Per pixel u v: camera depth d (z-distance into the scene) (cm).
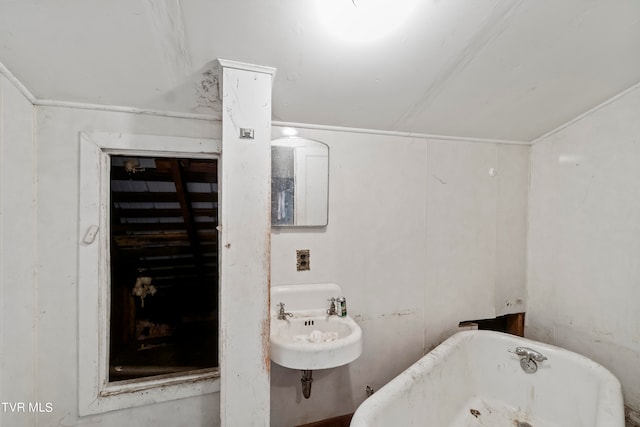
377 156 176
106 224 132
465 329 199
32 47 97
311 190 163
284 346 124
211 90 123
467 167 196
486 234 201
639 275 152
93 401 125
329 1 93
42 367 121
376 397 123
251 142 112
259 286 112
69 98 120
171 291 322
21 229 110
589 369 151
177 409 136
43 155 119
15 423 108
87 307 125
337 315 157
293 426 163
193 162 213
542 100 158
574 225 182
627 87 151
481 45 116
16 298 108
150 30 96
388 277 180
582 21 109
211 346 280
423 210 186
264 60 112
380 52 114
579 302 179
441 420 155
